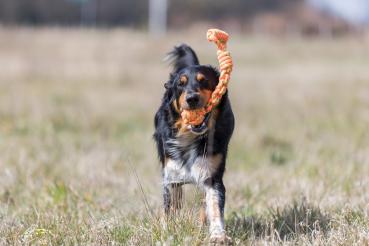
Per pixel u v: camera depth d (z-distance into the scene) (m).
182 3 86.94
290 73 29.48
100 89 23.16
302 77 27.23
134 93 22.55
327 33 68.12
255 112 18.61
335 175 10.05
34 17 72.38
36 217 7.75
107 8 79.31
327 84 24.30
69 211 8.24
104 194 9.32
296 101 20.52
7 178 10.05
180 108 7.27
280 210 8.20
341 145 13.20
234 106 19.66
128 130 16.16
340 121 16.20
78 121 16.36
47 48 35.41
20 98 19.41
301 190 9.14
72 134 14.86
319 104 19.41
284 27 77.62
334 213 7.85
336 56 39.03
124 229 6.99
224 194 7.20
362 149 12.62
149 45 39.06
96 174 10.47
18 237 6.93
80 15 76.06
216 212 6.99
